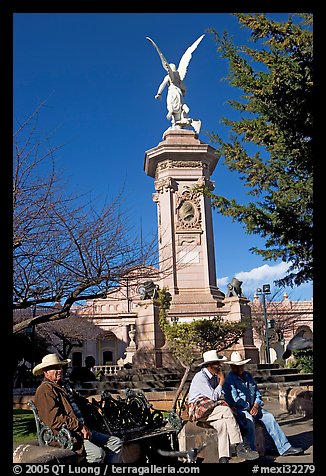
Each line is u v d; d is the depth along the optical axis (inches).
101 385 647.8
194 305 796.6
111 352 2087.8
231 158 373.1
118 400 270.4
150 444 264.2
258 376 674.8
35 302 371.9
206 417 261.9
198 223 857.5
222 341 696.4
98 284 381.4
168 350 735.7
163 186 870.4
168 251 830.5
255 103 349.1
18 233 343.9
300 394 454.9
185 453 236.8
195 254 842.8
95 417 244.7
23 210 343.6
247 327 739.4
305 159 341.4
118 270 383.6
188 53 997.8
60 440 197.8
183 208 860.0
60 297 378.6
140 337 755.4
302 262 344.8
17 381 963.3
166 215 856.3
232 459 265.6
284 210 326.6
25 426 392.5
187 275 830.5
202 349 677.9
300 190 333.7
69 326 1240.8
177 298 803.4
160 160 888.9
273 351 1636.3
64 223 366.6
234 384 285.9
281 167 359.6
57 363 226.1
